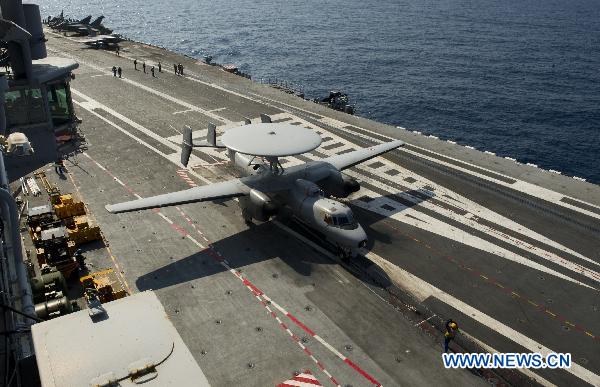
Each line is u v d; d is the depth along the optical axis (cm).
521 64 14350
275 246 3472
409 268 3256
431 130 8862
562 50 16675
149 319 1327
